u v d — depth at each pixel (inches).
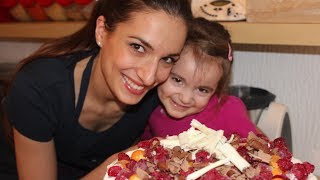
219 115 38.2
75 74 32.9
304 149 46.6
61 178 38.8
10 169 41.4
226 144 27.8
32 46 59.0
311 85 44.1
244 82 47.7
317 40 33.0
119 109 35.0
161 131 39.3
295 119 46.2
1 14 51.8
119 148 37.9
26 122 31.5
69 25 45.6
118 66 28.4
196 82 34.6
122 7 28.6
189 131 29.2
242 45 46.5
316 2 32.4
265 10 34.6
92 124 35.1
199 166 25.8
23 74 31.9
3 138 43.2
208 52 34.1
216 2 37.7
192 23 33.4
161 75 29.5
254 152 27.8
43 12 48.8
